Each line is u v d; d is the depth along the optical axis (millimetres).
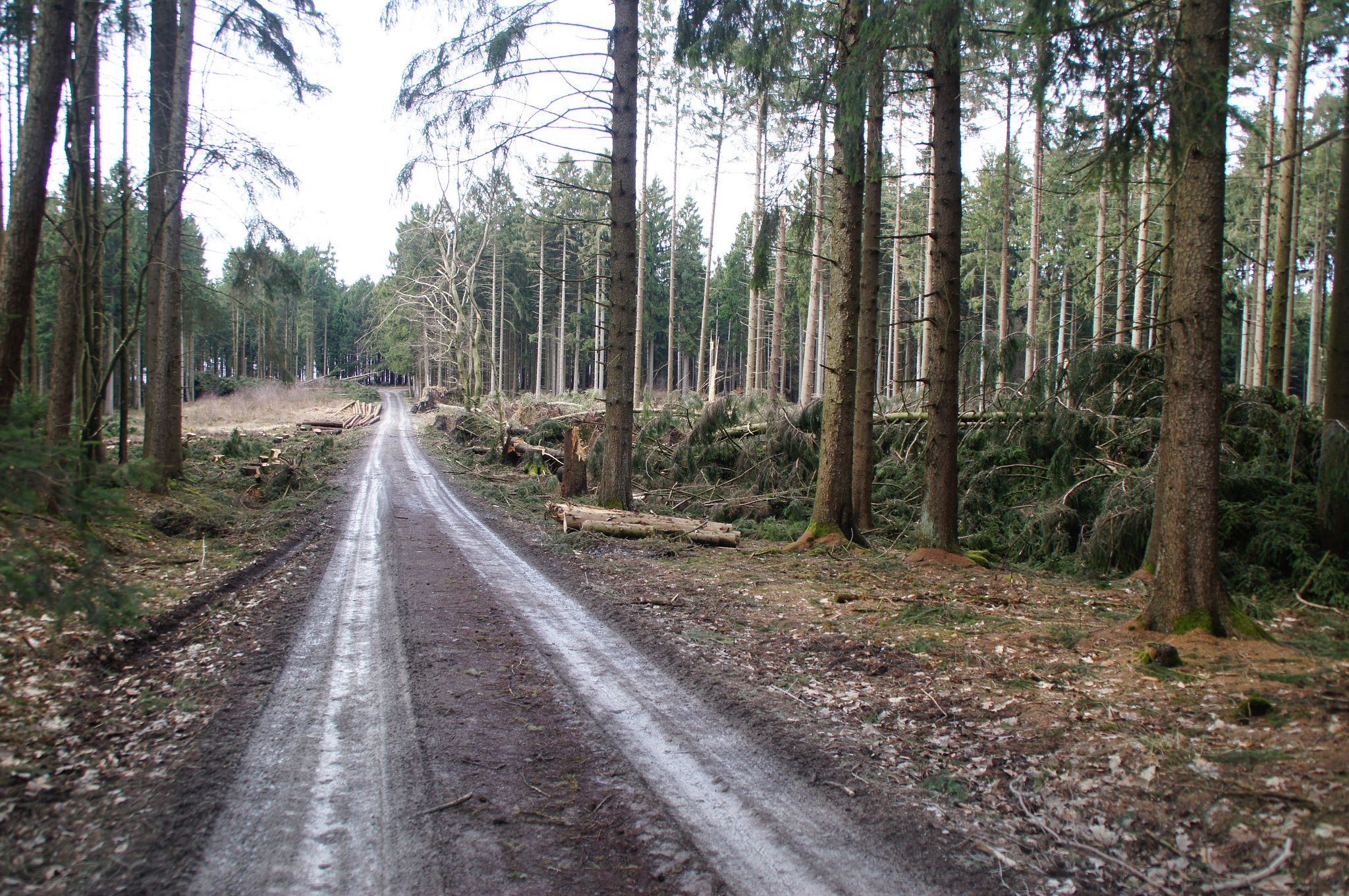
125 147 12477
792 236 14805
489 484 21453
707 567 10906
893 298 25469
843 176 11805
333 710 5273
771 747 4859
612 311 15094
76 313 11047
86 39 11438
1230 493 9984
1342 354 8680
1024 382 13766
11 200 7547
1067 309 38000
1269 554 8891
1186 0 6430
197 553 10594
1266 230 22297
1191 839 3721
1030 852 3709
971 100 17828
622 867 3488
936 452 11164
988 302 42188
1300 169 17844
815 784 4375
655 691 5855
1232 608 6570
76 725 4805
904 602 8656
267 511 15203
